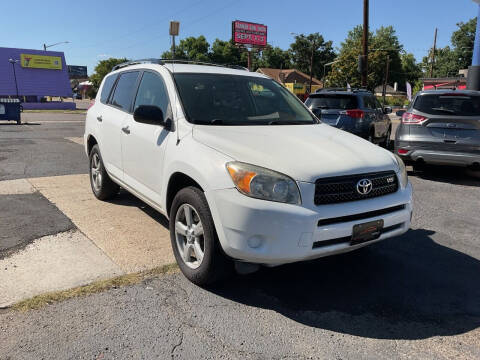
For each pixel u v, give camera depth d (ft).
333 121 32.14
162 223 15.60
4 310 9.44
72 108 137.90
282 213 9.23
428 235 15.66
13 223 15.03
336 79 195.31
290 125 13.41
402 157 25.59
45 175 23.34
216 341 8.72
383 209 10.56
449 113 24.08
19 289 10.33
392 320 9.82
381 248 14.28
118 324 9.15
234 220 9.47
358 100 32.22
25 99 140.67
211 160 10.27
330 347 8.68
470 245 14.75
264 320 9.60
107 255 12.55
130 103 15.43
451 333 9.35
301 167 9.78
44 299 9.93
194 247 10.97
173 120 12.33
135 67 16.11
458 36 242.99
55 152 31.76
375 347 8.75
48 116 85.05
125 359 8.04
